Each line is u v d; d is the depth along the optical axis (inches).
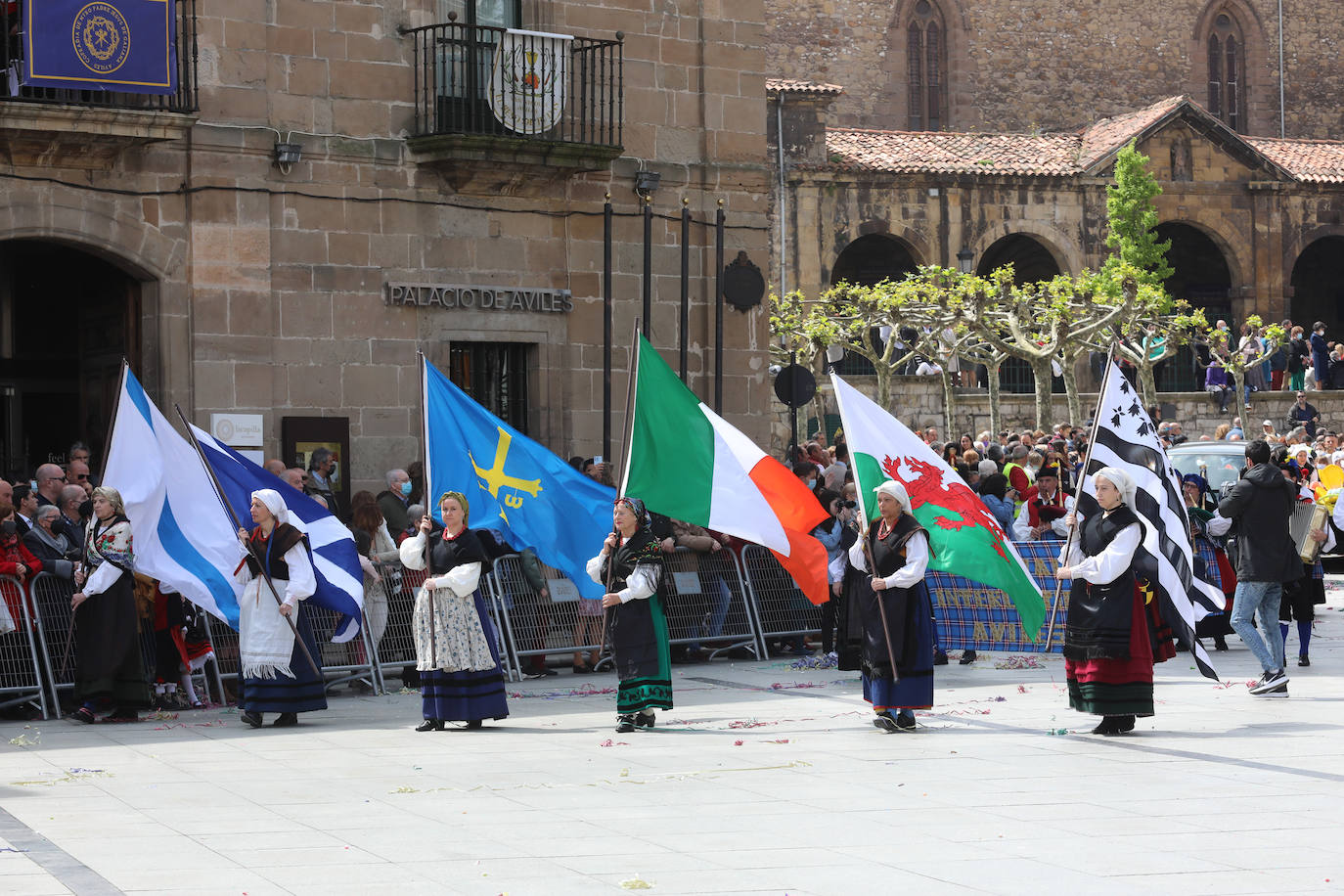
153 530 581.9
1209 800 409.7
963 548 560.4
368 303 842.2
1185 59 2529.5
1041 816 390.0
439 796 419.8
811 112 1899.6
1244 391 1781.5
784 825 380.8
